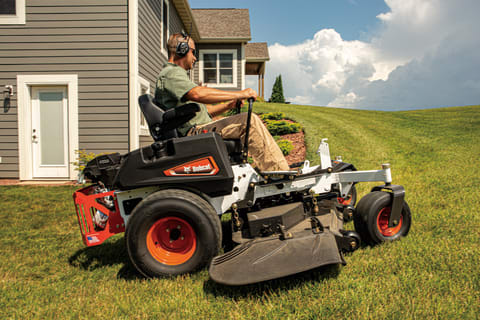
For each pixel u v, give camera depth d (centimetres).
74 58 739
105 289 237
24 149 750
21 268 284
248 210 288
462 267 232
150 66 866
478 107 1468
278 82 3209
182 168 251
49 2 732
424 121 1152
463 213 346
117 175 257
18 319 202
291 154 805
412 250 264
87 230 286
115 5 732
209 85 1655
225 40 1583
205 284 233
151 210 237
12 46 740
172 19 1185
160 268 244
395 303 194
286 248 233
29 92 750
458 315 181
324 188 302
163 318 195
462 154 668
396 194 286
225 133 278
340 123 1133
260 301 208
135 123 741
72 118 743
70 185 686
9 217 443
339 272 237
